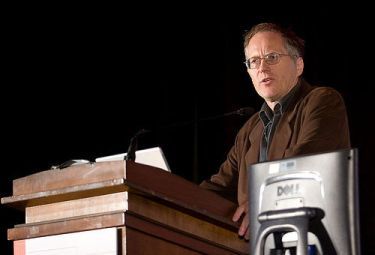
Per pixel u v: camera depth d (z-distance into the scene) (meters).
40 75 11.76
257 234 4.23
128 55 12.31
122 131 12.20
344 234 4.05
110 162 4.28
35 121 11.66
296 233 4.12
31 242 4.54
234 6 11.77
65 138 11.91
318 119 5.42
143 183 4.29
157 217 4.41
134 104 12.27
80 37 12.08
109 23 12.22
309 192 4.18
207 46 12.03
